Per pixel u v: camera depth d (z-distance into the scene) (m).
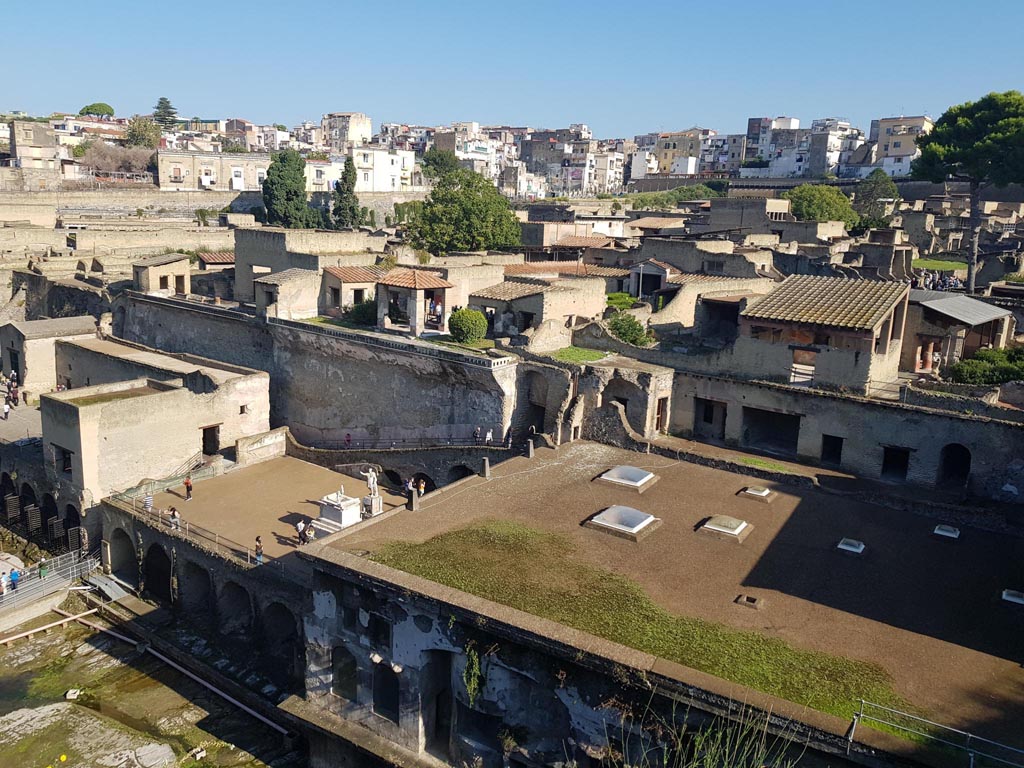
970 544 30.72
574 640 23.06
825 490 35.75
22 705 34.69
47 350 65.12
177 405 47.22
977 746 19.33
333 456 49.59
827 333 39.81
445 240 79.44
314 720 29.84
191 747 32.47
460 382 47.31
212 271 75.44
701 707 21.03
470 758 26.73
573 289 53.84
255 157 129.12
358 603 28.02
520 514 32.78
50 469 46.09
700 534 31.12
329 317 59.69
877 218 97.19
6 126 156.25
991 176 72.69
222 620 38.41
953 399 36.88
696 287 59.28
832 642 24.00
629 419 43.66
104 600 42.03
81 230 88.94
